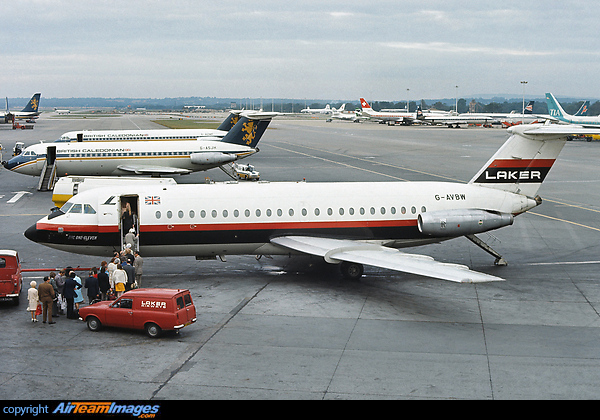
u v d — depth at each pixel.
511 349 21.30
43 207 52.41
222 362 20.22
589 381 18.59
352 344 21.81
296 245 29.78
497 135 148.62
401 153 100.19
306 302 27.09
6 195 58.75
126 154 64.88
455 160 88.62
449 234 31.19
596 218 47.25
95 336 22.95
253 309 26.06
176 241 30.84
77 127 185.62
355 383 18.48
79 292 25.80
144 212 30.50
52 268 33.56
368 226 31.64
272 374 19.20
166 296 22.34
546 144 32.22
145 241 30.67
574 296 27.86
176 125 195.62
